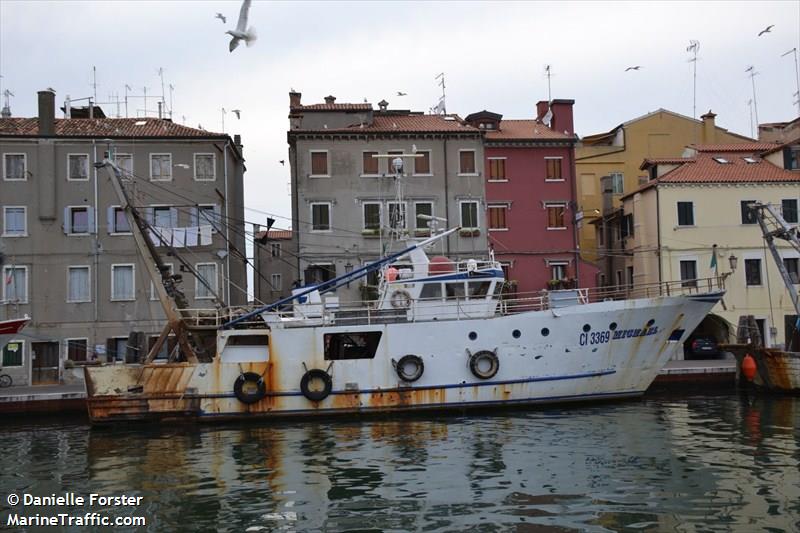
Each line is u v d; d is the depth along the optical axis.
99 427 26.11
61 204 38.62
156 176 39.53
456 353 26.23
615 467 17.91
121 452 21.69
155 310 38.44
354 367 26.08
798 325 32.97
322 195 41.69
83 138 39.00
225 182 40.06
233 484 17.31
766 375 31.17
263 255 61.22
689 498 15.12
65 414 30.11
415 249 28.20
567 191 44.69
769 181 43.34
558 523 13.79
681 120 54.34
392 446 21.03
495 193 44.12
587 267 44.53
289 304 27.03
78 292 38.34
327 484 17.05
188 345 26.64
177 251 38.69
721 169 44.50
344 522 14.26
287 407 25.91
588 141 55.50
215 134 40.12
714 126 54.19
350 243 41.62
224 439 23.05
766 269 42.81
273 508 15.28
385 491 16.31
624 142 54.09
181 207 39.47
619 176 53.78
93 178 38.91
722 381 33.25
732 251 42.91
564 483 16.56
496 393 26.27
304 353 26.06
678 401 28.98
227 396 25.88
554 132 46.09
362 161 42.16
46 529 14.38
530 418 24.91
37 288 38.03
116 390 26.06
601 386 27.34
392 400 26.00
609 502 14.99
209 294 38.72
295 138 42.00
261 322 27.34
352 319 26.72
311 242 41.47
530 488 16.23
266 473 18.28
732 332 42.25
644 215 45.22
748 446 20.09
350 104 44.22
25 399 29.84
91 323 38.09
